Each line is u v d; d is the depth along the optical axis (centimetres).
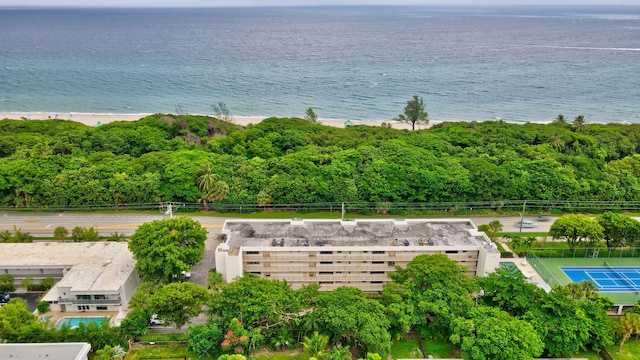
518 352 6856
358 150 14012
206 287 9044
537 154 14425
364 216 12244
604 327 7631
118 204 12250
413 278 8231
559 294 7881
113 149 14625
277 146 15500
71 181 12138
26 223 11669
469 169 12962
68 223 11694
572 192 12656
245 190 12331
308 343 7156
